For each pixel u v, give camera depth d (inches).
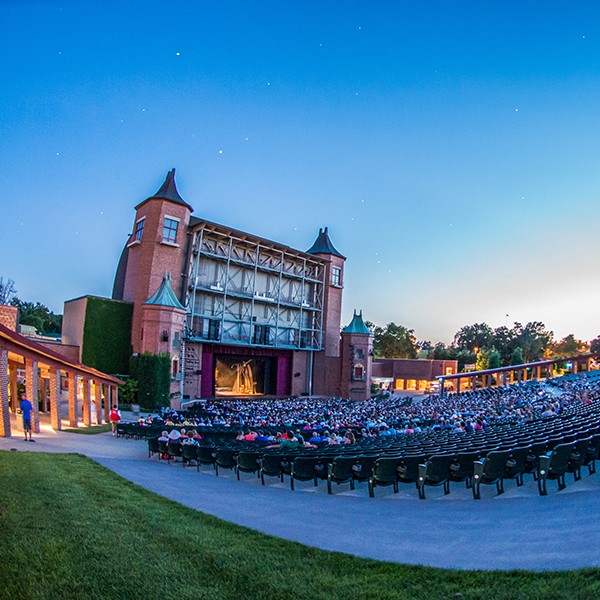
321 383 2465.6
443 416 1080.8
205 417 1206.3
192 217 1966.0
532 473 395.5
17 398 968.9
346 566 195.8
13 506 237.6
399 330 4808.1
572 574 176.6
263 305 2277.3
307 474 388.5
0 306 1162.0
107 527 225.1
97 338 1656.0
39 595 157.1
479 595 165.3
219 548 209.8
